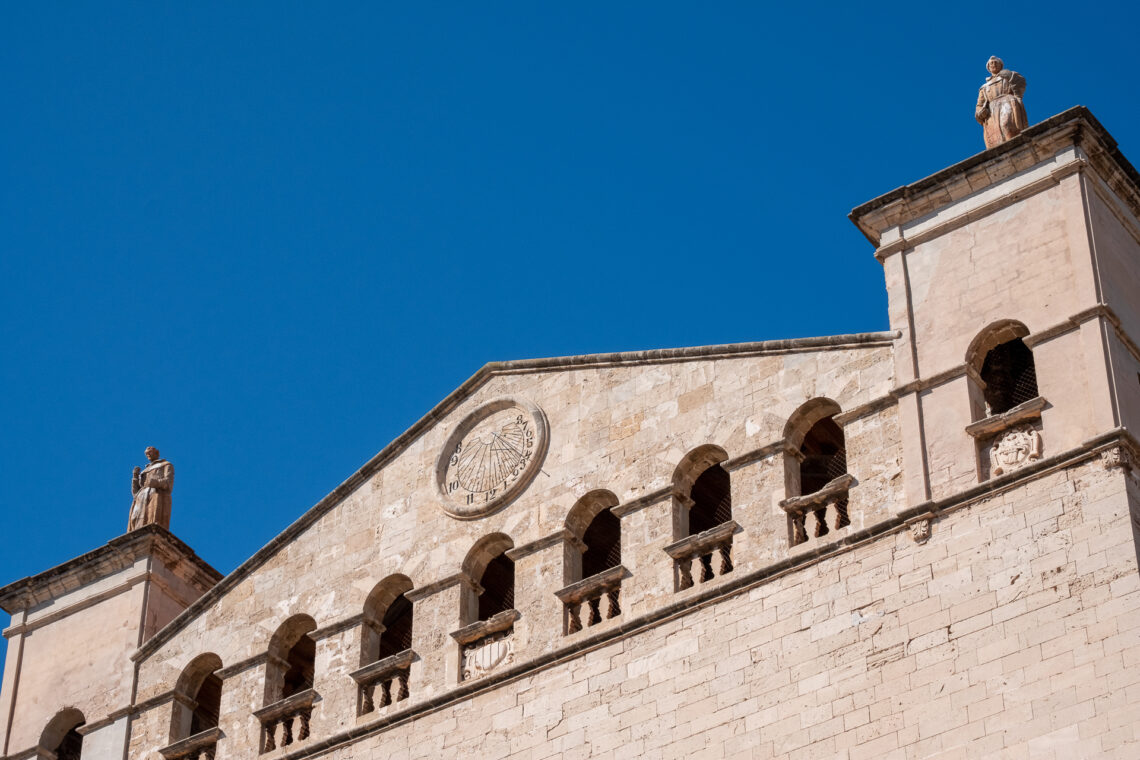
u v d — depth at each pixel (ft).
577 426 177.06
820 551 158.71
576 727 162.40
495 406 182.39
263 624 184.14
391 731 171.42
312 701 177.27
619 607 167.32
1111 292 159.22
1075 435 153.28
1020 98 172.24
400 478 184.44
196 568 198.59
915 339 164.14
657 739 158.30
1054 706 143.54
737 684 157.07
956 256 166.09
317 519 187.21
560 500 173.99
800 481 170.09
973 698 146.72
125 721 186.70
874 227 171.12
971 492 154.51
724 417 169.89
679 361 174.91
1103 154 165.78
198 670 187.21
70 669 193.16
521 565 172.96
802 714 153.07
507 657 169.68
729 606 160.86
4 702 194.49
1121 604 144.56
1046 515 150.92
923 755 146.61
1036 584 148.56
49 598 199.11
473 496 179.11
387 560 180.65
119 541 196.54
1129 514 147.74
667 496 169.37
